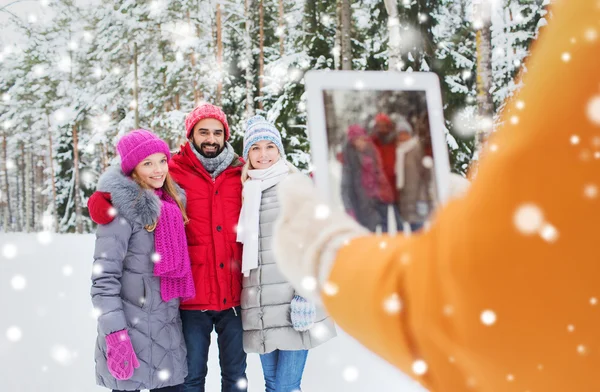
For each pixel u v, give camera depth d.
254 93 14.76
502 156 0.25
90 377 3.25
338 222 0.40
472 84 10.62
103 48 18.03
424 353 0.29
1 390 3.01
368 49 11.62
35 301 5.68
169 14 15.97
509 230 0.24
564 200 0.24
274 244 0.42
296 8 14.67
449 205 0.28
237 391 2.41
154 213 2.08
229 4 16.42
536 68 0.26
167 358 2.13
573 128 0.24
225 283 2.35
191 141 2.54
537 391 0.27
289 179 0.44
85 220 26.88
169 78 16.41
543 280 0.24
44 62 21.31
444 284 0.26
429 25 9.30
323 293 0.36
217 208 2.40
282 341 2.26
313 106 0.53
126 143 2.16
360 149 0.53
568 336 0.26
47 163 33.81
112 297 2.00
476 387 0.29
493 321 0.25
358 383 3.04
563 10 0.26
